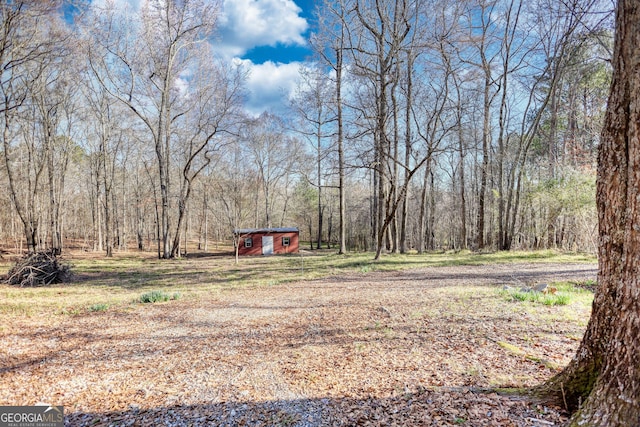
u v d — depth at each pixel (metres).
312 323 6.51
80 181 35.19
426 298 8.02
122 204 37.44
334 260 19.58
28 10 15.00
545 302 6.55
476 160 27.52
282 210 48.47
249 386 3.90
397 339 5.11
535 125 19.66
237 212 29.56
